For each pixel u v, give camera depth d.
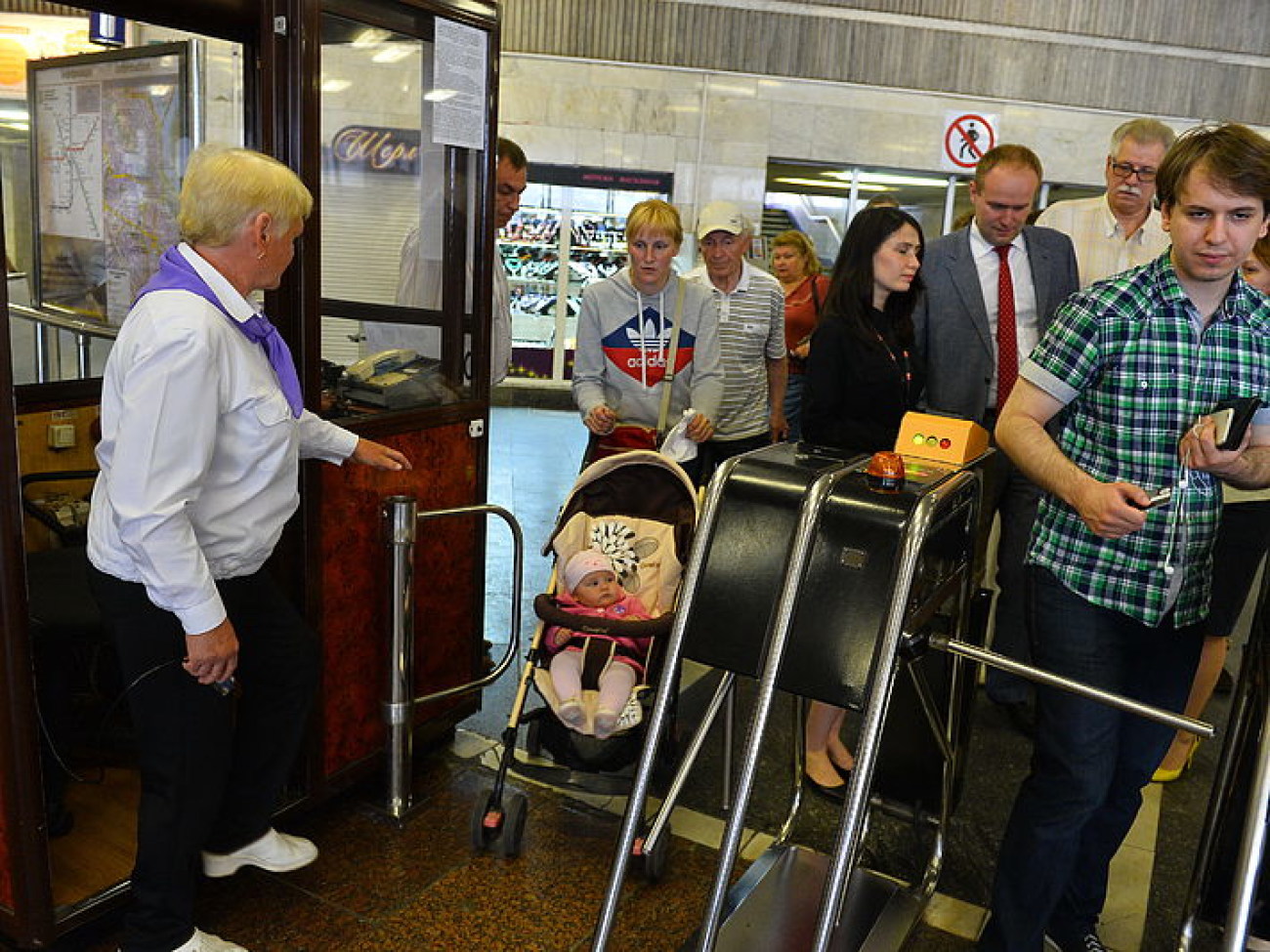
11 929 1.95
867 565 1.73
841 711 2.74
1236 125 1.61
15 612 1.80
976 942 2.25
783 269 4.84
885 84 9.57
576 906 2.30
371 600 2.59
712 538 1.85
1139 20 9.61
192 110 2.78
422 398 2.71
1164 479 1.78
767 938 2.14
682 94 9.48
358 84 2.35
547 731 2.48
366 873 2.39
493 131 2.79
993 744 3.21
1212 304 1.74
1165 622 1.85
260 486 1.93
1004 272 3.06
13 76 3.09
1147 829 2.74
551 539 2.64
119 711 2.89
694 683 3.61
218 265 1.84
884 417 2.62
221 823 2.19
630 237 3.21
